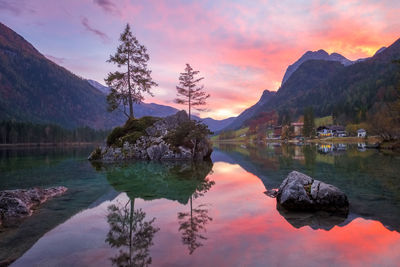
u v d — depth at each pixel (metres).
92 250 5.62
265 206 9.45
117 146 33.72
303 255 5.19
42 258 5.27
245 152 50.47
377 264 4.83
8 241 6.31
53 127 145.50
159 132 36.62
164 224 7.37
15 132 121.81
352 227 7.01
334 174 17.38
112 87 38.56
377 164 22.78
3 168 23.50
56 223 7.68
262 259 4.99
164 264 4.80
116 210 9.09
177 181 15.71
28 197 10.40
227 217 8.01
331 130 130.38
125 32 38.34
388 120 52.72
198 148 34.41
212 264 4.77
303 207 8.79
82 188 13.55
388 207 9.12
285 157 33.81
